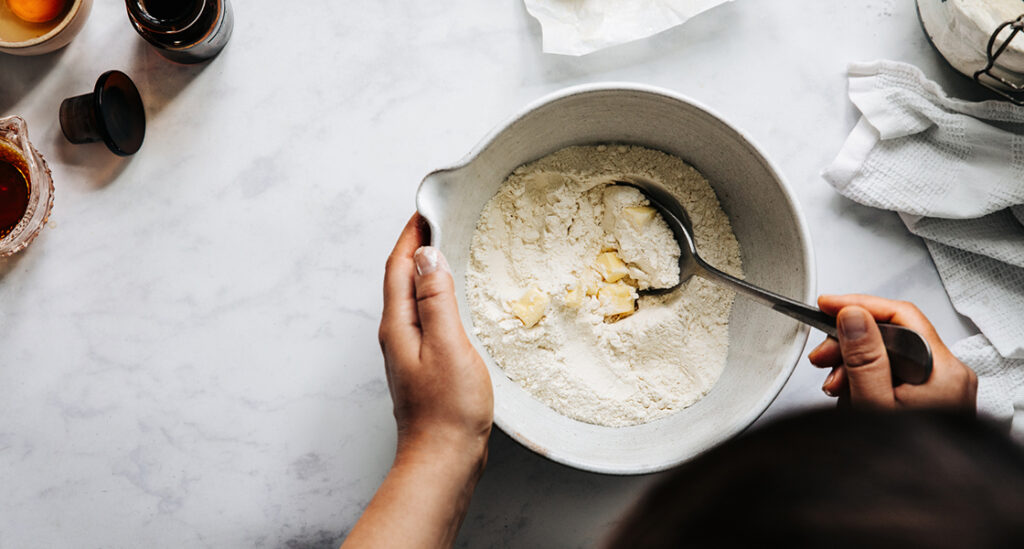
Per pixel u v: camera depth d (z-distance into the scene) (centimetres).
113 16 94
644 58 94
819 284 94
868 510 34
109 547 92
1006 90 88
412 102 94
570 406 82
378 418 92
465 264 84
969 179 90
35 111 94
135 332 94
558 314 84
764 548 34
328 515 92
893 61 93
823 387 79
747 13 94
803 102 94
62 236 94
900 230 94
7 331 94
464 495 68
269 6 94
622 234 85
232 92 94
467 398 66
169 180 94
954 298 93
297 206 94
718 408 80
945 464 34
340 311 93
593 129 83
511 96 94
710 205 87
